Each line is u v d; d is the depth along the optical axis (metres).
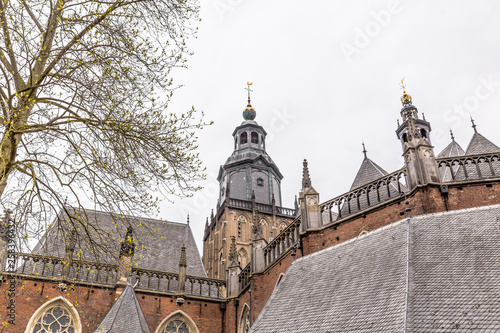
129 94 21.95
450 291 19.52
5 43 20.72
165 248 54.59
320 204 36.12
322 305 23.89
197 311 45.81
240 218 87.44
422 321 18.14
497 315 17.23
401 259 23.33
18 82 21.27
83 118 21.08
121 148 21.30
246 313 43.56
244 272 45.81
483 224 24.08
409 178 31.22
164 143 21.73
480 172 31.31
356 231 32.56
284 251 37.81
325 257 28.95
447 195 29.73
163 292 45.47
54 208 21.22
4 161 19.28
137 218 22.47
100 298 42.25
